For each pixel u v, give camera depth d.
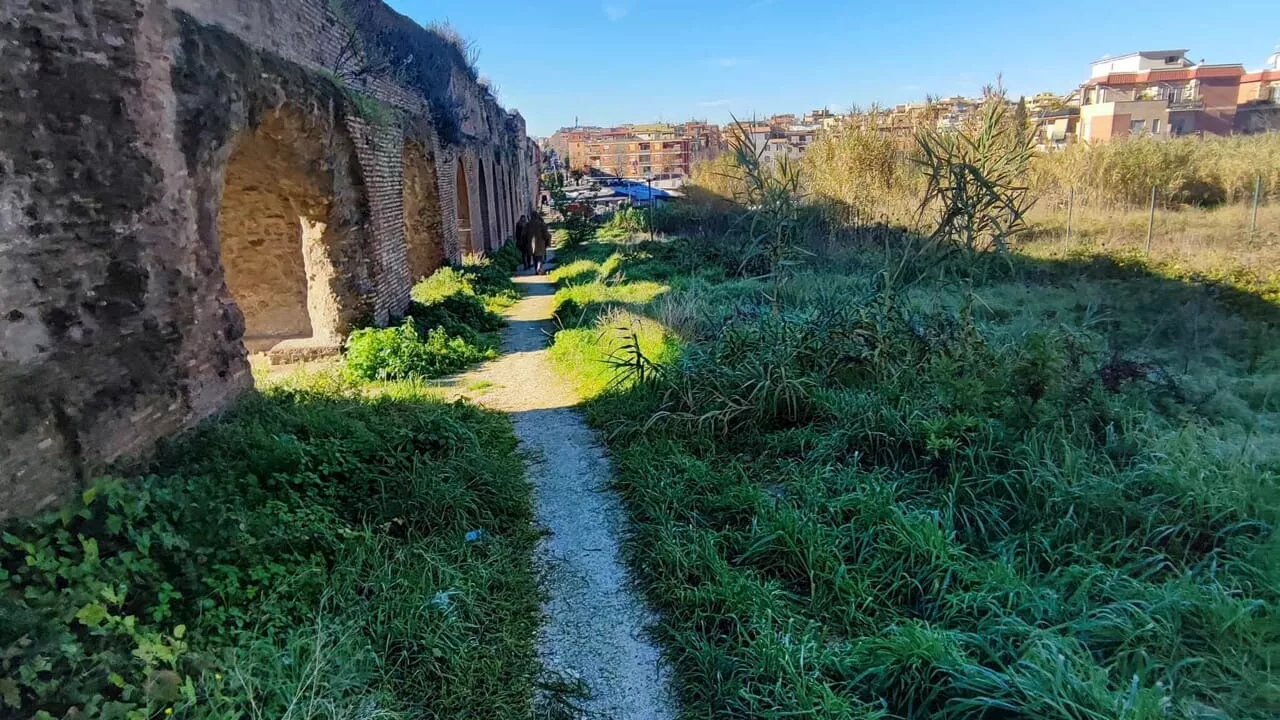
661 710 3.00
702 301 9.53
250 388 5.74
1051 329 6.06
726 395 5.90
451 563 3.91
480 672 3.15
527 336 10.82
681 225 23.50
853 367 6.30
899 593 3.51
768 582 3.62
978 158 5.82
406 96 12.21
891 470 4.75
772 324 6.73
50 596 2.59
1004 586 3.27
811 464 4.98
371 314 8.87
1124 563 3.57
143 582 2.97
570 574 4.04
